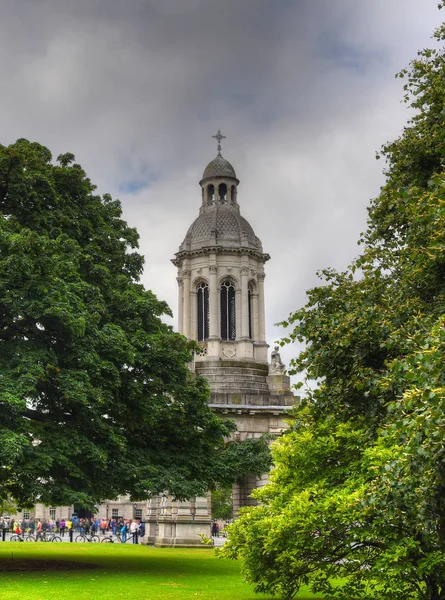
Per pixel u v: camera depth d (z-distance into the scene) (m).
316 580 20.56
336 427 22.52
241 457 38.66
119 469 33.53
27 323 33.22
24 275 32.34
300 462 22.77
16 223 34.88
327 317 21.41
